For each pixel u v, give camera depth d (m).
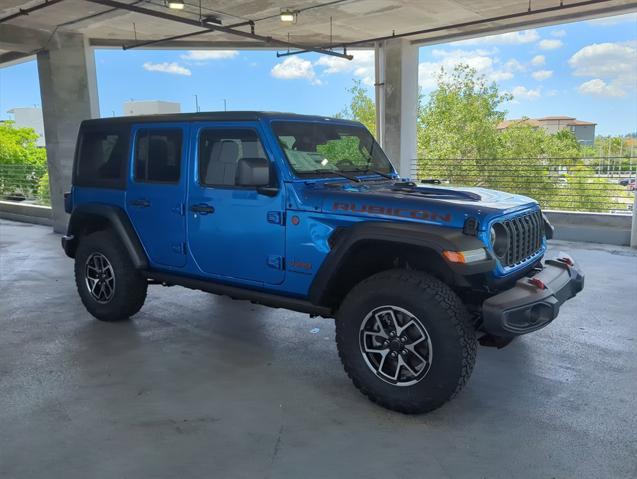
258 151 3.42
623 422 2.87
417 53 11.23
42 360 3.80
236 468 2.47
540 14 9.16
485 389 3.29
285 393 3.27
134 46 11.33
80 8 8.63
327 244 3.13
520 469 2.44
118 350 4.00
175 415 2.98
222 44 11.73
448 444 2.67
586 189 9.55
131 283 4.43
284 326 4.58
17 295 5.70
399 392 2.93
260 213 3.41
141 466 2.48
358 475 2.41
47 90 10.30
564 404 3.09
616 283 5.88
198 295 5.62
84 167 4.62
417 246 2.88
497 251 2.96
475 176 11.91
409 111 11.17
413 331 2.92
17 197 13.30
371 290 2.95
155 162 4.04
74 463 2.51
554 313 2.90
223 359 3.83
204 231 3.73
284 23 9.83
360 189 3.36
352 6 8.68
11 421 2.91
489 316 2.70
